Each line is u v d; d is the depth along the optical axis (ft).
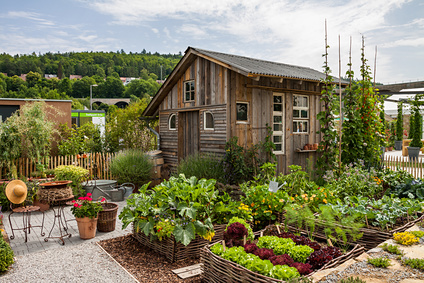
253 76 26.09
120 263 14.90
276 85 31.22
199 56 31.40
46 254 16.37
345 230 14.58
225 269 11.37
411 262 11.12
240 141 28.99
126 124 45.11
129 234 19.10
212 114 30.12
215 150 29.86
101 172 34.30
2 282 13.07
